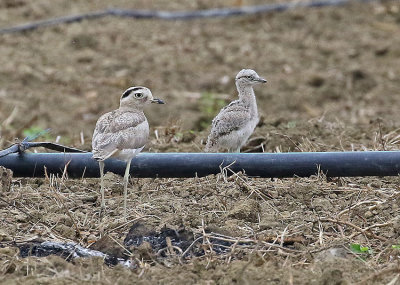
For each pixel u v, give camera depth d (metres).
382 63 25.30
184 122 19.94
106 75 23.55
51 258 10.10
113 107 21.28
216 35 26.62
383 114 21.48
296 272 9.77
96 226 11.63
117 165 13.33
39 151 15.70
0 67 23.38
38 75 23.12
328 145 15.33
